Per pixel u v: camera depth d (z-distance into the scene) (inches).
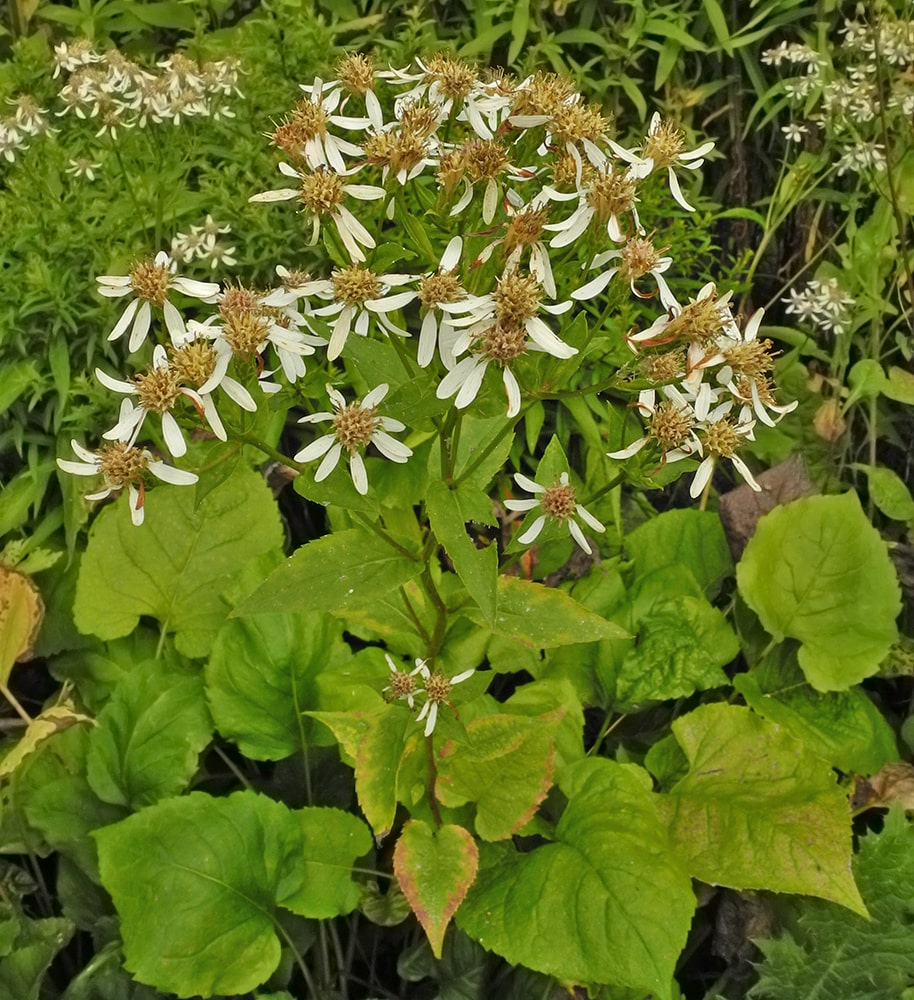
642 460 7.4
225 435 6.6
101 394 11.0
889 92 12.6
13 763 9.6
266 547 11.4
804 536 11.8
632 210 7.1
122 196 11.2
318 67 11.6
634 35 12.7
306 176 7.2
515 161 7.5
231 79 11.1
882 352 13.7
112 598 11.2
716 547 12.6
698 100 13.2
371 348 7.6
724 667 13.0
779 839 9.6
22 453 11.6
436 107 7.4
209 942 9.1
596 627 7.8
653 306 12.6
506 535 12.3
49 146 11.0
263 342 6.7
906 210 12.8
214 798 9.7
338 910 9.7
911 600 12.9
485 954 9.8
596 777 10.0
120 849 9.2
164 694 10.6
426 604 9.6
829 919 9.9
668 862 8.9
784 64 13.4
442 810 10.1
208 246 10.9
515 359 6.8
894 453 14.0
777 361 13.5
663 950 8.3
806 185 13.4
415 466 10.5
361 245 7.6
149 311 7.1
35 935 9.9
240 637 10.8
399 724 8.3
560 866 9.1
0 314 11.0
